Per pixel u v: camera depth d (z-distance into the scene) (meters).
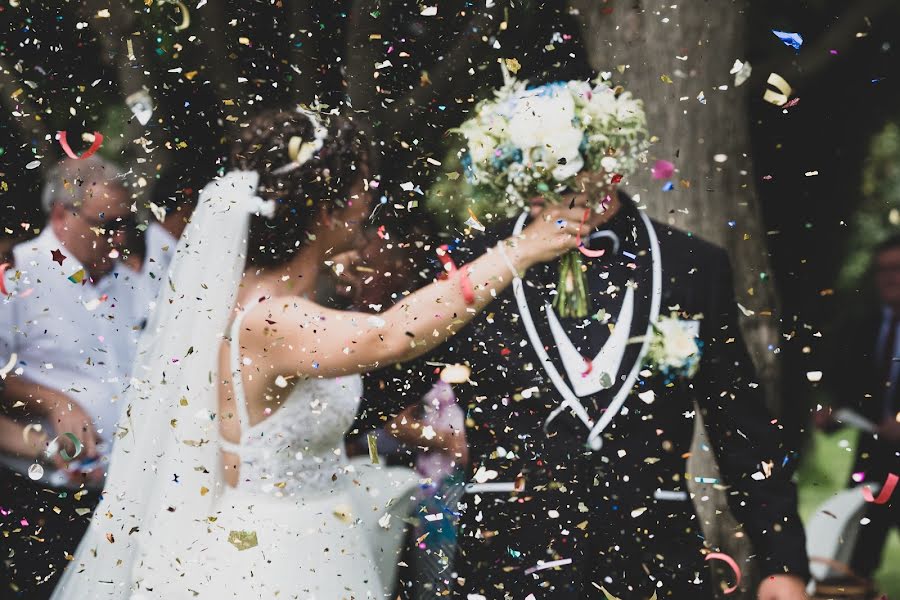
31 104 4.74
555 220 2.55
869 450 3.90
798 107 6.85
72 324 3.70
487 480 2.91
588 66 3.11
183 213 3.88
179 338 2.66
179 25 4.89
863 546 3.69
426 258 3.22
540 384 2.88
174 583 2.62
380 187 3.94
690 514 2.85
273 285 2.67
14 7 4.81
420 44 5.39
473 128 2.88
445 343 2.94
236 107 4.90
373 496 3.13
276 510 2.68
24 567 3.54
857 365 4.03
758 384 2.86
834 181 6.91
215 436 2.66
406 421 3.16
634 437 2.84
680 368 2.81
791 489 2.82
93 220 3.72
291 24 5.26
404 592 3.18
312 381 2.68
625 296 2.86
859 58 6.92
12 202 4.46
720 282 2.88
